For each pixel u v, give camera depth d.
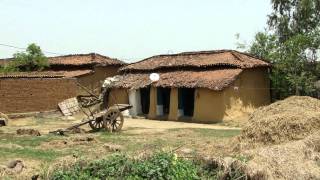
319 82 39.72
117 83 41.78
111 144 19.91
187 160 11.56
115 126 26.55
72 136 23.27
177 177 10.41
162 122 34.94
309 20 44.28
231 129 29.14
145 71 42.19
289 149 13.00
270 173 11.12
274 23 46.41
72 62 50.75
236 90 35.28
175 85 36.31
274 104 18.59
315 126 16.12
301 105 18.20
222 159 11.50
